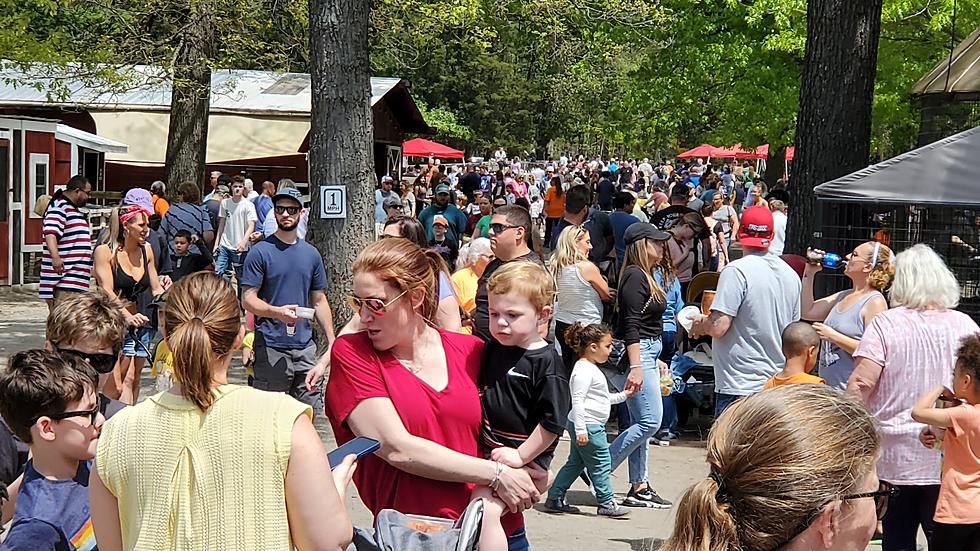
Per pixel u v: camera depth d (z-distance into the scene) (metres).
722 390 7.31
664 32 25.41
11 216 19.45
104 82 19.56
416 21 21.16
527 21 22.56
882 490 2.04
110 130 27.36
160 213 18.66
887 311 5.57
